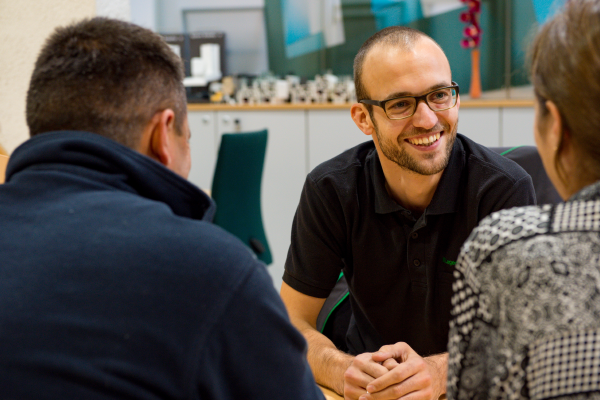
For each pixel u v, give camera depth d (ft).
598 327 1.73
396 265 4.07
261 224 10.74
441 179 3.87
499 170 3.84
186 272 2.00
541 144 2.04
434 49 3.70
